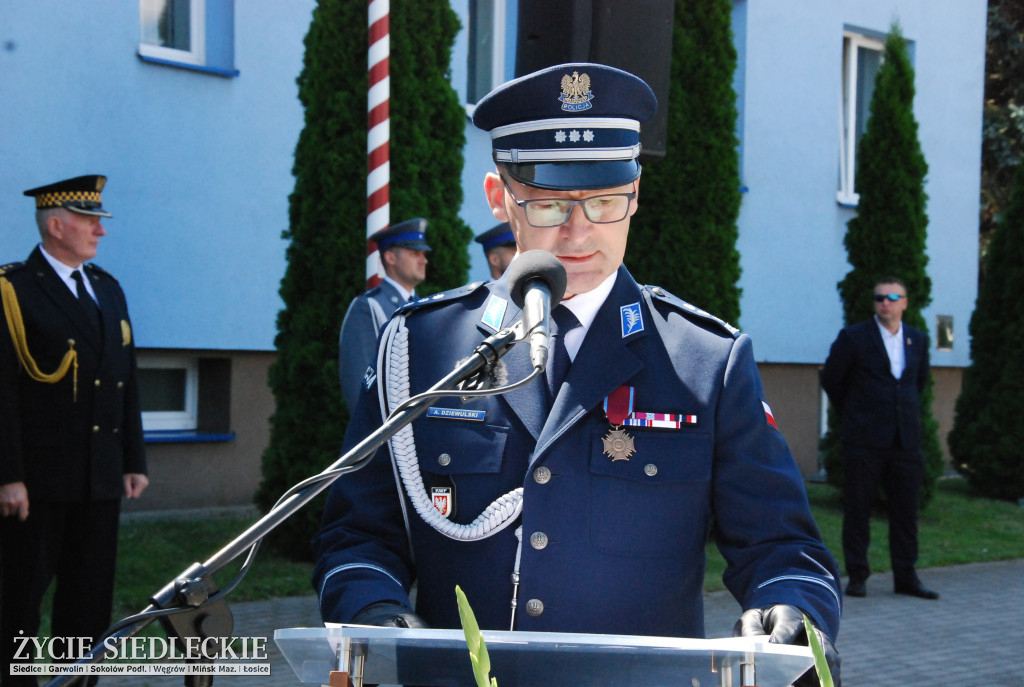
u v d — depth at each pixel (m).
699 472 1.85
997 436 10.70
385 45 5.53
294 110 8.58
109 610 4.17
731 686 1.40
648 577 1.83
